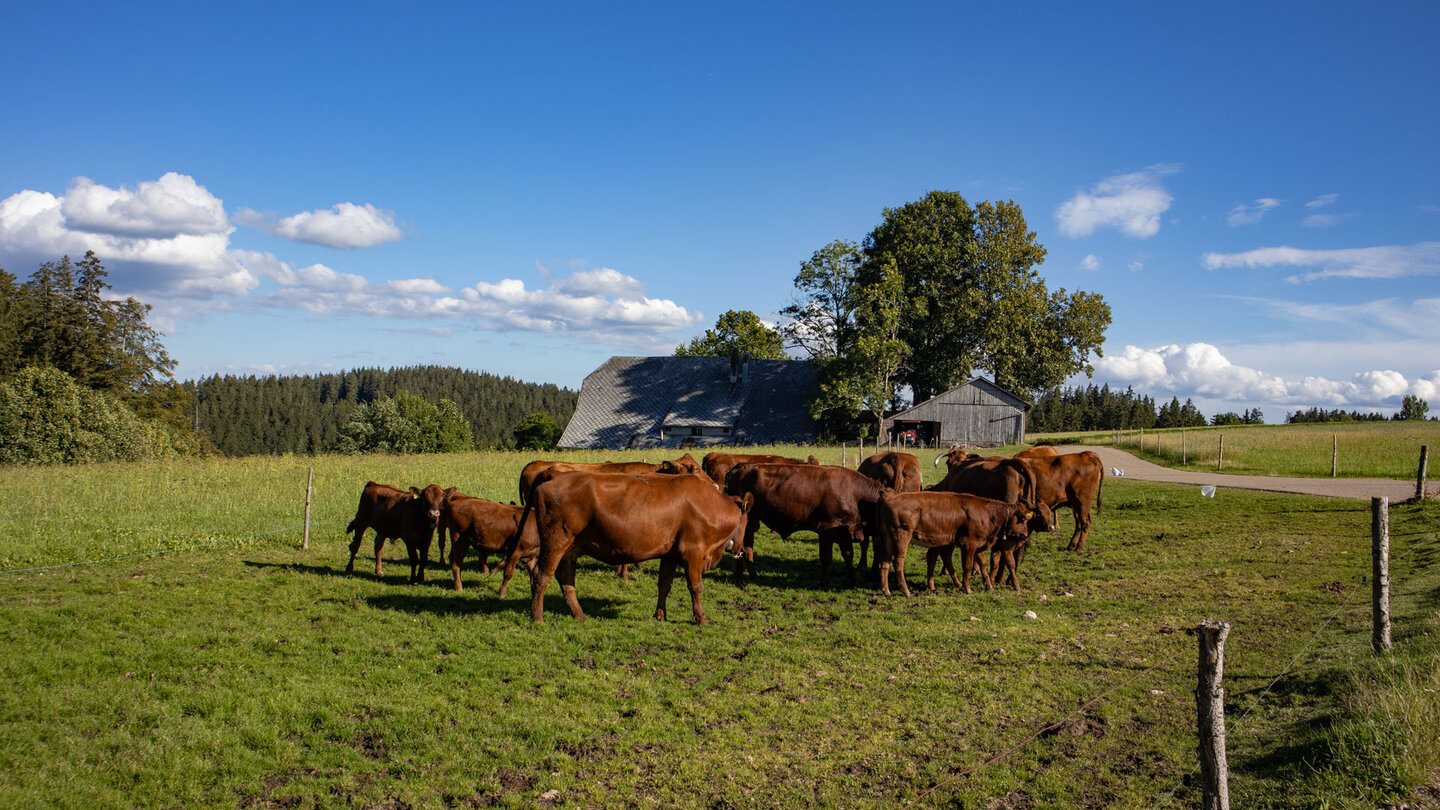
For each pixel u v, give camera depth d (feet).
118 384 158.61
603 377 199.72
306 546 43.83
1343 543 45.16
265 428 414.41
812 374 186.91
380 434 217.97
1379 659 22.38
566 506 30.22
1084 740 20.65
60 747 19.33
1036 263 181.16
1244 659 25.80
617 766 19.45
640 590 36.83
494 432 480.64
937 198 174.70
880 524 36.86
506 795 18.08
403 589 35.06
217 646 26.73
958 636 29.68
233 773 18.75
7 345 146.10
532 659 26.45
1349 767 16.66
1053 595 36.42
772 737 21.07
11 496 53.72
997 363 180.65
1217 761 13.33
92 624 28.48
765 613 33.40
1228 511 60.34
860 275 178.29
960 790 18.21
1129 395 415.85
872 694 23.99
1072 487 47.37
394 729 21.13
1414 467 93.50
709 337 261.24
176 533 45.11
